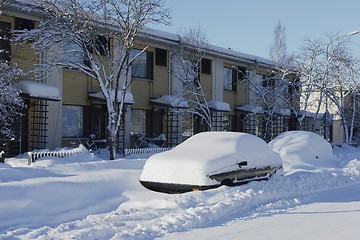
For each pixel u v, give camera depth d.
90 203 9.82
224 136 11.52
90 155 17.97
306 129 39.38
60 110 21.47
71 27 18.06
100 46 21.17
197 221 7.98
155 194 10.37
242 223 8.07
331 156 18.42
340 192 11.89
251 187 10.61
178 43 26.84
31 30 18.55
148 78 26.50
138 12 18.38
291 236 7.18
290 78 32.72
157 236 7.05
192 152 10.62
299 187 11.63
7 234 7.14
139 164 15.11
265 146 11.96
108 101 18.55
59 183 9.83
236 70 33.00
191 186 9.88
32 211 8.83
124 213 8.77
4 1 17.98
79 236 6.76
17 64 18.38
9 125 18.66
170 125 27.48
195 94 26.22
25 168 12.27
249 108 31.92
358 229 7.70
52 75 21.11
